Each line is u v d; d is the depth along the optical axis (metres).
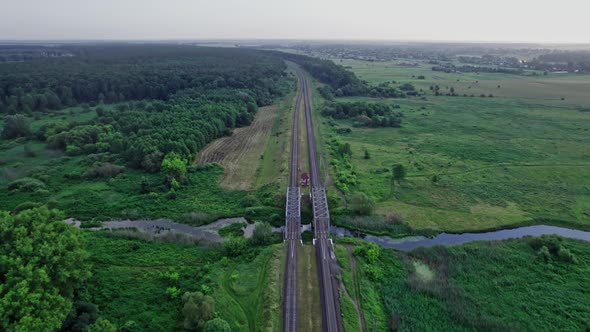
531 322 50.66
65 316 41.19
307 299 54.34
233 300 53.75
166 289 55.44
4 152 117.69
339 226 76.38
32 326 37.31
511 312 52.59
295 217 75.69
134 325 48.47
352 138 132.62
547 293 56.03
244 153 116.25
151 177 96.75
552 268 61.62
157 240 69.50
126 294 54.34
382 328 49.69
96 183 94.12
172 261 62.94
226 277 58.81
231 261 62.91
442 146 123.75
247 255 64.31
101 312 50.50
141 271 60.12
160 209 81.88
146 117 137.00
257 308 52.56
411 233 74.12
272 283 56.81
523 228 76.62
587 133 135.50
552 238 67.75
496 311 52.75
